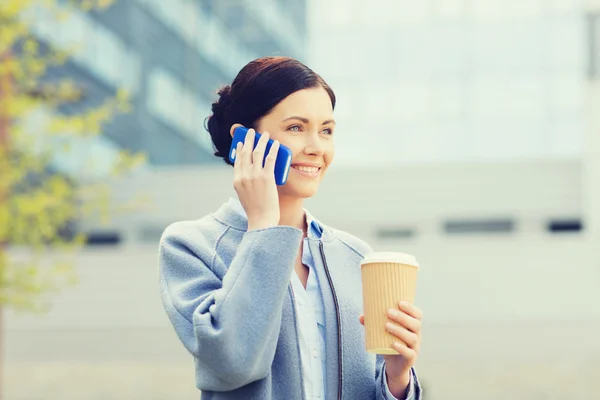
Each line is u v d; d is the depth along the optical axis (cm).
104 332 1661
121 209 934
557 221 1686
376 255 193
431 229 1725
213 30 1730
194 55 1722
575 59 1716
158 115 1712
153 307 1664
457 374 1502
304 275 218
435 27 1762
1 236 809
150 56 1700
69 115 1522
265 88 209
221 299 189
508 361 1577
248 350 186
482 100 1739
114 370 1594
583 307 1571
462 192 1717
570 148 1702
